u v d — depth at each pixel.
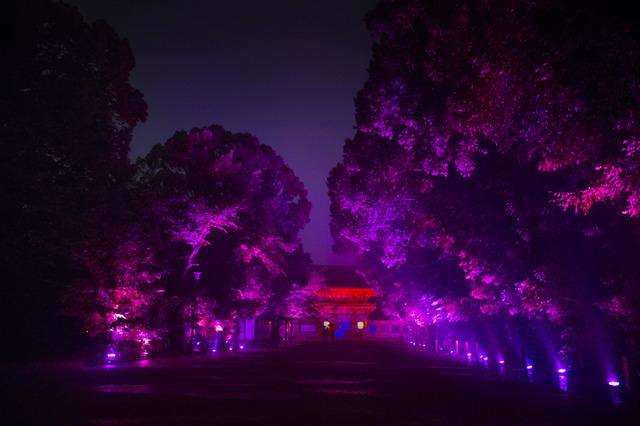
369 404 12.73
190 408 11.70
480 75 13.12
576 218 19.33
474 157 23.77
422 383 18.42
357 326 97.19
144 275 30.73
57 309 34.31
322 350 48.88
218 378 19.33
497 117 13.67
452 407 12.41
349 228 32.53
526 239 20.95
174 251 39.53
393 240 32.09
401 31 20.30
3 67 31.20
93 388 15.63
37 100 33.06
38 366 25.20
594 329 20.31
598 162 13.09
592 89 11.12
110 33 38.12
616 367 20.30
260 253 47.44
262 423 9.83
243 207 43.16
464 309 34.72
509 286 24.36
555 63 11.53
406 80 21.12
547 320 25.59
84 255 30.38
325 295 97.94
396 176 26.22
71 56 35.84
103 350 29.56
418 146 23.95
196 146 45.06
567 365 22.80
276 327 66.19
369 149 27.72
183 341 41.50
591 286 19.72
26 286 32.41
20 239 31.33
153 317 34.44
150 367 24.84
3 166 29.52
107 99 38.38
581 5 10.73
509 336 31.95
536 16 11.53
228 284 45.66
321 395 14.48
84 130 35.44
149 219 37.78
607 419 10.81
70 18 34.50
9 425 9.53
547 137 13.87
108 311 29.53
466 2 12.91
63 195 32.62
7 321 32.47
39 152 32.22
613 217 16.88
